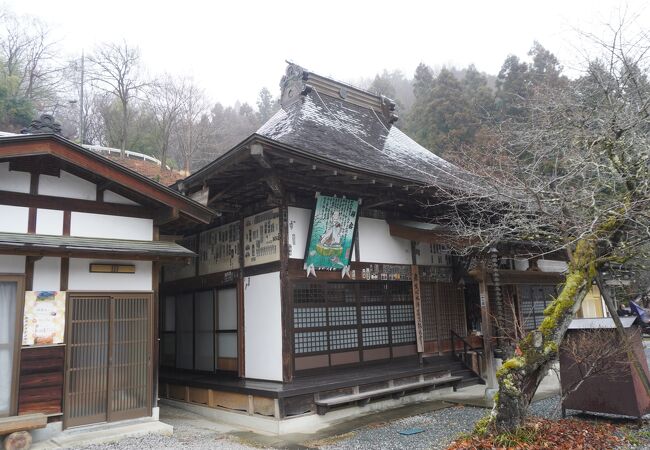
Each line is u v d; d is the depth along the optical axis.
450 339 12.32
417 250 11.88
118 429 7.24
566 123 7.65
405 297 11.47
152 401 7.86
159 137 37.91
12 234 6.73
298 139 10.68
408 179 9.65
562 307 6.31
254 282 9.84
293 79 14.14
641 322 8.05
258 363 9.48
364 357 10.30
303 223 9.64
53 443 6.60
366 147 12.40
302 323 9.35
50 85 39.72
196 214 8.33
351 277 10.23
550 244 9.25
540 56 22.80
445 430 7.61
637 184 6.65
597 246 6.89
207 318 11.41
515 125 9.90
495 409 6.20
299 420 8.14
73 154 7.04
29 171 7.27
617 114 6.81
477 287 13.06
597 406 7.63
